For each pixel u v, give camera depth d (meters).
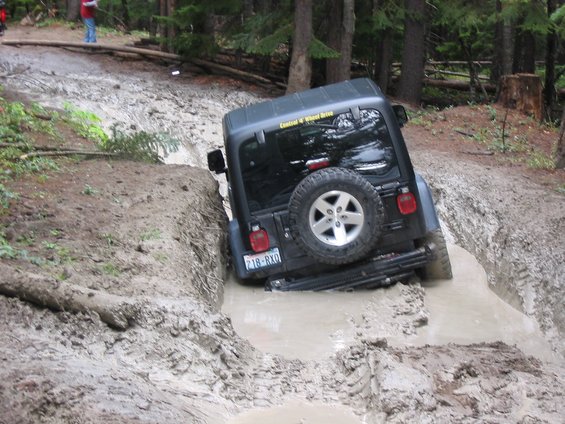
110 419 8.15
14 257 10.49
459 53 29.84
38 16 32.09
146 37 28.28
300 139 11.87
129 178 13.64
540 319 11.27
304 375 9.65
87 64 23.11
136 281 10.44
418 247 12.13
